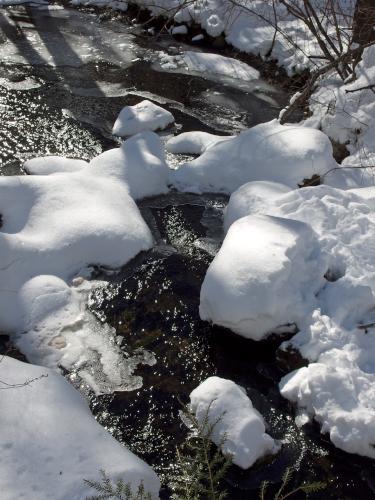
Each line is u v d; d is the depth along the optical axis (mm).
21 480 2975
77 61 8586
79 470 3016
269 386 4090
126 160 5949
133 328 4465
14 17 9906
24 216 5188
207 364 4223
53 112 7219
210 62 8805
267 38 8891
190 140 6695
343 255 4656
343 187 5934
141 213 5680
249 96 8094
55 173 5773
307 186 5750
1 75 7930
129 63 8680
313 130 6242
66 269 4816
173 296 4750
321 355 4012
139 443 3674
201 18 9484
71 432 3256
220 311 4273
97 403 3896
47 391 3484
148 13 9984
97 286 4766
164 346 4336
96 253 4930
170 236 5430
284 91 8297
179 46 9383
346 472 3562
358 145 6465
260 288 4195
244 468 3461
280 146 6035
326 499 3426
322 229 4891
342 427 3641
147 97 7848
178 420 3812
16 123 6922
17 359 4082
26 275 4668
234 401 3607
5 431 3207
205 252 5250
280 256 4332
